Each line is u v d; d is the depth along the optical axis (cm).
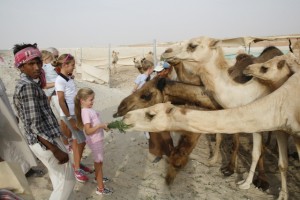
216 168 643
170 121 399
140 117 410
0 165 204
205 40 543
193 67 579
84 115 457
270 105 402
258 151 548
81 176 527
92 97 463
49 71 668
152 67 721
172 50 571
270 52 632
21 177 211
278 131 498
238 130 391
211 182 577
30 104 325
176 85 579
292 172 632
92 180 542
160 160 644
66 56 506
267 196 531
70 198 379
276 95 411
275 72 497
